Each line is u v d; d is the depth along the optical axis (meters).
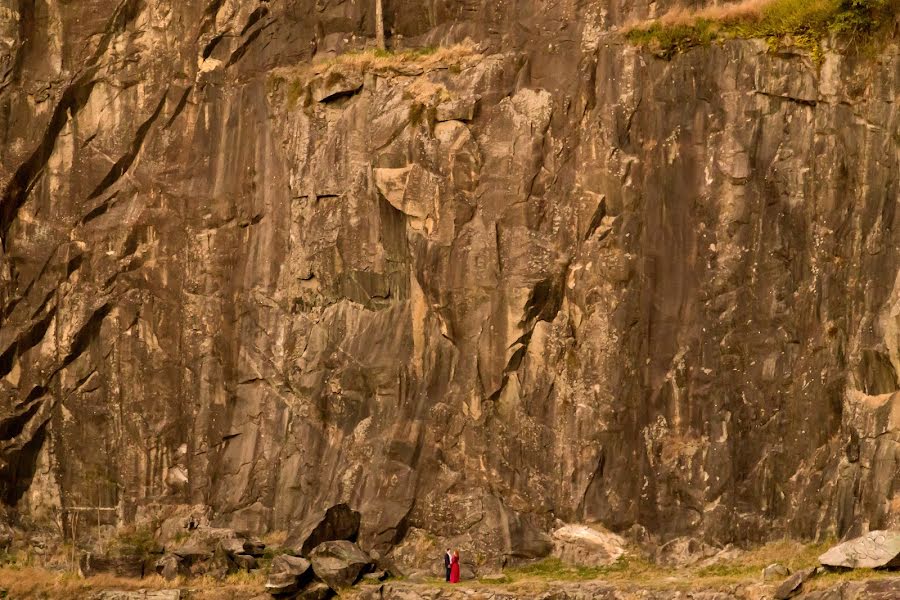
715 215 61.88
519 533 62.38
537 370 63.81
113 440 70.19
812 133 60.84
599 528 61.84
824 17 61.16
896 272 58.44
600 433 62.44
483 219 65.12
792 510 59.28
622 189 63.31
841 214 60.00
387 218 66.81
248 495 67.50
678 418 61.53
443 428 64.75
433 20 70.00
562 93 65.12
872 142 59.59
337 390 66.75
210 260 70.00
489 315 64.56
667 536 60.75
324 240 67.81
